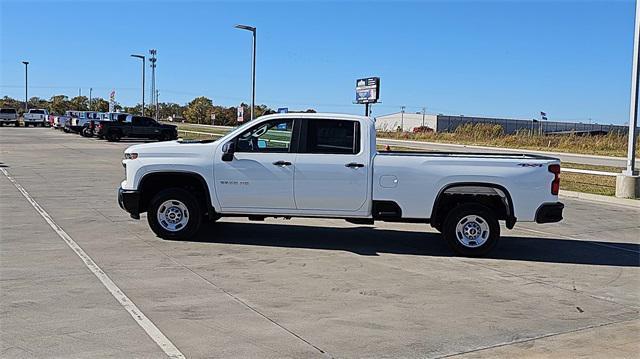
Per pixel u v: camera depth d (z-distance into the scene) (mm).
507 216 9508
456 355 5410
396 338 5785
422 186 9438
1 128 67125
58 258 8562
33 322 5938
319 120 9664
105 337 5590
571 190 19156
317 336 5773
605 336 5992
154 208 9898
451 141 57219
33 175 20219
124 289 7125
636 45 16891
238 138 9781
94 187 17109
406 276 8141
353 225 11969
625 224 13289
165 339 5578
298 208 9703
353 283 7691
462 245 9500
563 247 10539
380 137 65438
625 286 7984
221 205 9805
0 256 8625
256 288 7336
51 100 116000
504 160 9391
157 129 47281
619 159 34750
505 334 5984
